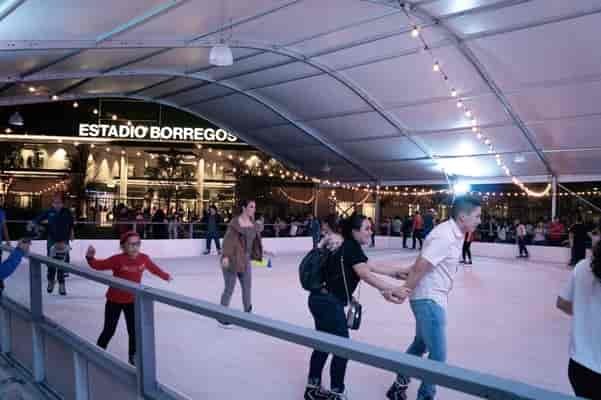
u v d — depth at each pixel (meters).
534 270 13.22
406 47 11.39
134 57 11.62
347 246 3.25
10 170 21.41
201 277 9.90
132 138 22.20
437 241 3.03
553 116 12.97
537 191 17.62
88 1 7.64
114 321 3.94
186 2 8.45
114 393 2.77
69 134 21.81
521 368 4.48
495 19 9.82
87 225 15.46
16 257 3.80
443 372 1.31
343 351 1.54
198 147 23.12
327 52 12.07
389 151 17.61
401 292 3.06
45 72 11.53
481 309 7.38
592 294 2.14
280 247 17.70
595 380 2.08
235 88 15.41
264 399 3.49
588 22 9.42
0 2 6.93
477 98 12.98
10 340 4.41
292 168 21.66
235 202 23.88
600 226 2.15
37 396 3.54
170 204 22.97
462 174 18.09
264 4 8.97
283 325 1.75
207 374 4.01
